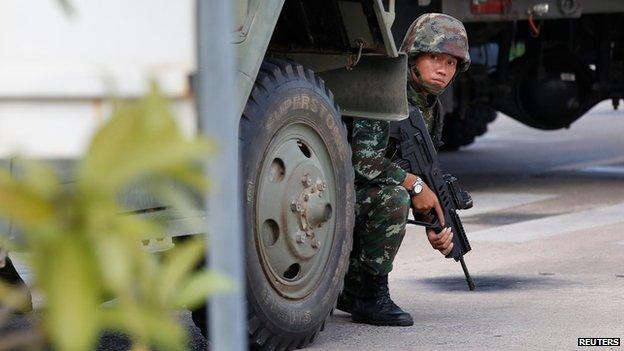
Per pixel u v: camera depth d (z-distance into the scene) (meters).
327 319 13.77
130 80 3.43
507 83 30.72
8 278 9.36
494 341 13.60
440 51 14.73
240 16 11.27
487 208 25.92
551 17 27.80
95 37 4.88
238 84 11.30
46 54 5.05
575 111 31.20
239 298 4.35
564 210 25.48
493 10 27.23
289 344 12.62
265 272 12.07
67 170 2.96
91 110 4.30
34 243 2.79
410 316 14.59
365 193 14.14
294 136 12.44
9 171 2.94
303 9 13.50
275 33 13.83
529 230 22.88
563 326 14.41
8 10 5.11
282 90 12.12
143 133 2.86
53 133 4.26
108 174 2.83
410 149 14.91
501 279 18.12
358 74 13.84
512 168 33.47
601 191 28.42
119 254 2.79
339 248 13.11
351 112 13.93
